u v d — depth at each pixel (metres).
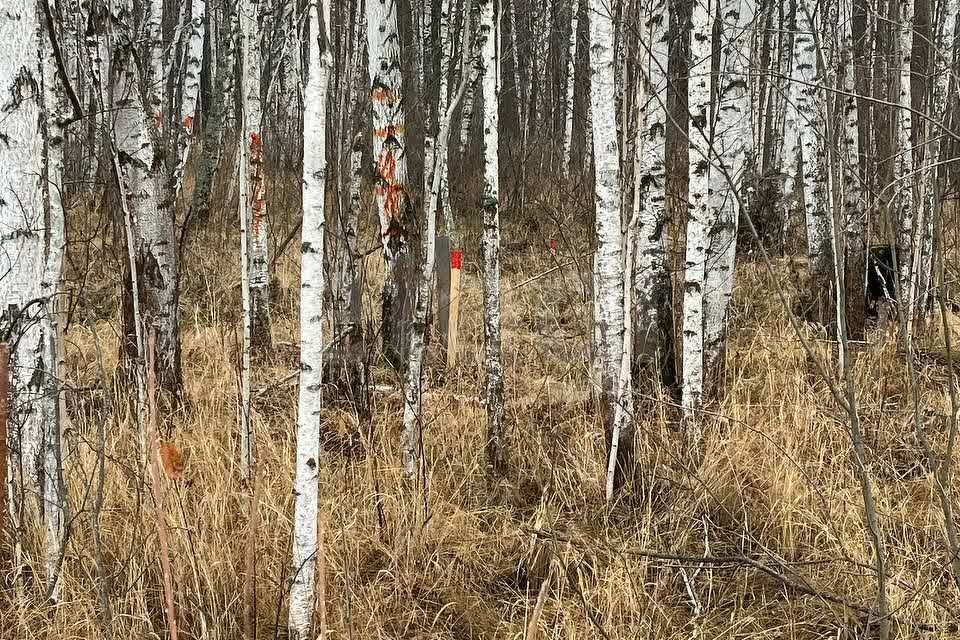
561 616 3.32
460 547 3.81
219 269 7.86
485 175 4.57
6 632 2.92
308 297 2.58
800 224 11.98
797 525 3.93
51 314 3.20
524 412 5.16
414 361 4.14
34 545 3.23
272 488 3.92
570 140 15.65
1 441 2.87
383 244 5.90
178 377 5.24
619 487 4.30
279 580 3.28
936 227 2.73
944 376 5.68
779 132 12.12
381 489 4.07
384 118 5.43
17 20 2.91
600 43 4.07
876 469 4.41
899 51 6.65
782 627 3.33
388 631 3.29
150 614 3.21
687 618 3.41
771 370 5.56
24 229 3.01
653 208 5.39
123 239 5.16
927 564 3.50
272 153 10.24
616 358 4.30
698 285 4.62
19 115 2.95
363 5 5.77
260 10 7.41
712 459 4.39
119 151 5.08
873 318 7.57
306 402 2.62
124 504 3.63
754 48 5.73
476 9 5.27
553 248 8.64
